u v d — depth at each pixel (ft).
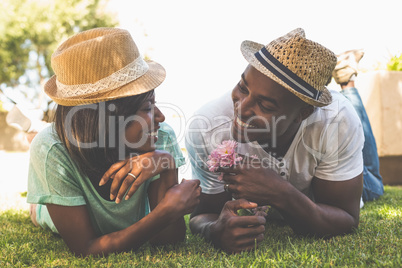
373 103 15.43
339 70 11.32
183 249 5.90
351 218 6.17
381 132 15.34
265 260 5.05
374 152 11.02
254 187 5.53
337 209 6.15
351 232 6.27
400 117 15.48
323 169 6.24
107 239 5.48
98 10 51.49
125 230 5.47
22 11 46.98
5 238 6.68
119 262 5.22
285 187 5.57
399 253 4.95
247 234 5.50
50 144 5.57
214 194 6.92
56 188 5.52
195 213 7.18
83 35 5.50
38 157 5.58
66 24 49.88
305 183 6.54
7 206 10.52
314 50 5.21
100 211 5.92
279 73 5.13
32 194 5.66
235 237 5.49
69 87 5.27
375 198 10.58
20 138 51.19
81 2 49.11
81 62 5.14
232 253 5.53
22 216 9.05
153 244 6.10
